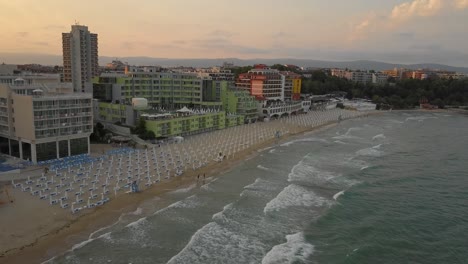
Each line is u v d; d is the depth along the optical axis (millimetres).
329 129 172875
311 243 57781
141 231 59250
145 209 67500
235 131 149250
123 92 159375
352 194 80188
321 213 69375
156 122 121625
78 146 97938
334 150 125062
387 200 77438
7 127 93375
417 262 53594
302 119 198250
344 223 65500
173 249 54594
